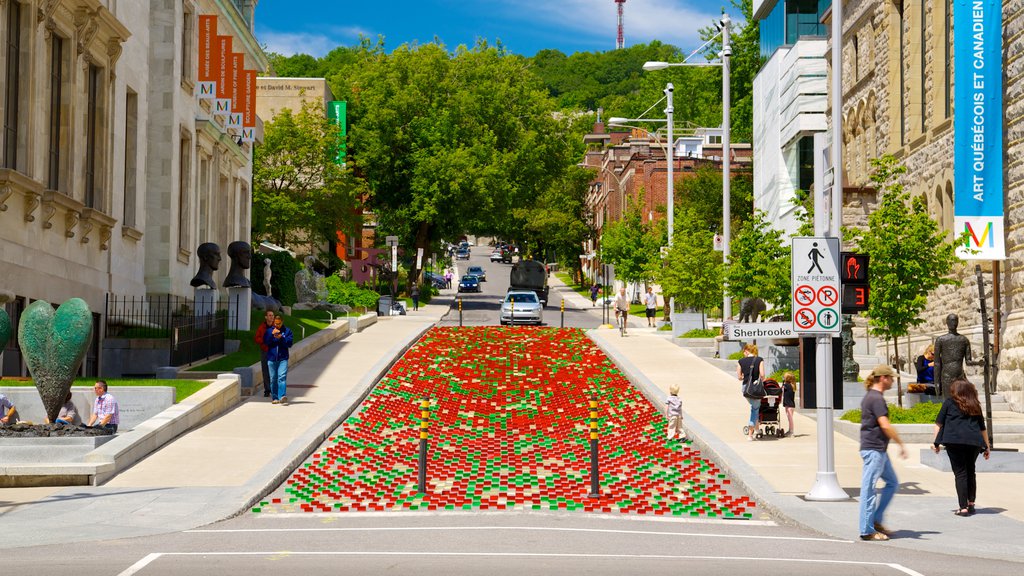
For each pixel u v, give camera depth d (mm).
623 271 64750
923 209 25141
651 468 20484
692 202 79188
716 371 33375
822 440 16938
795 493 17359
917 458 20672
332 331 41906
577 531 14438
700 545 13336
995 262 26969
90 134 32688
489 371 34562
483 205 79312
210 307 37750
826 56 45938
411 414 26875
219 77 42906
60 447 19188
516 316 57969
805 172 47219
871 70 38000
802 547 13289
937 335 31344
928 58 32094
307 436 22469
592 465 17453
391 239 69188
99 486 17953
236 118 47812
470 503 16938
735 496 18016
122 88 34688
